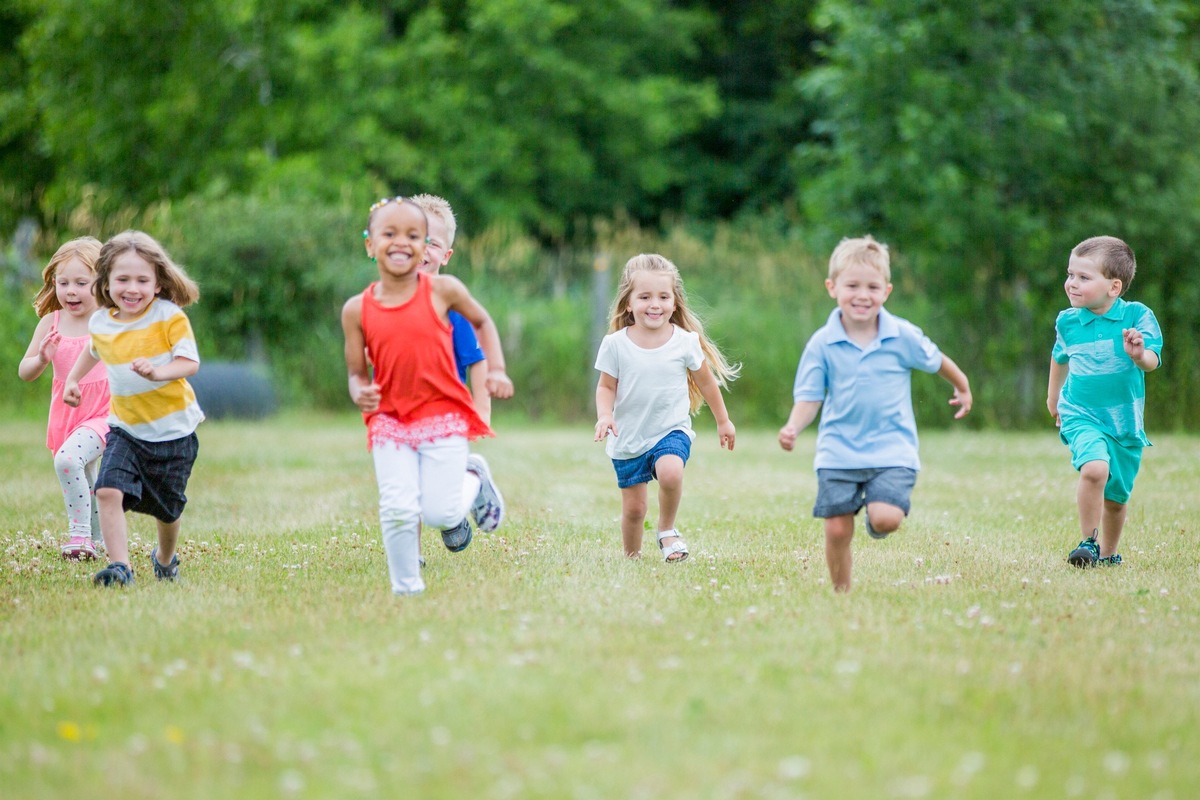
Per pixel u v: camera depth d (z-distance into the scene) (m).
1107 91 48.50
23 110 72.19
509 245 56.25
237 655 11.95
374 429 15.00
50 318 18.61
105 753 9.50
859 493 14.90
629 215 77.62
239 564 17.39
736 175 79.00
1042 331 48.50
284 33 65.81
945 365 15.12
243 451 34.03
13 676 11.55
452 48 66.06
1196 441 40.81
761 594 15.03
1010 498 25.12
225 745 9.55
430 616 13.61
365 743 9.62
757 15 79.81
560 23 66.69
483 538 19.45
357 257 51.31
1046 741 9.75
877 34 48.00
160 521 16.38
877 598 14.82
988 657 12.09
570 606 14.19
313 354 49.78
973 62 49.00
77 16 65.56
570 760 9.19
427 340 14.82
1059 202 50.06
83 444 18.12
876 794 8.62
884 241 49.91
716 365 18.75
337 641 12.58
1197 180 48.97
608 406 17.89
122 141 69.06
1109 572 16.98
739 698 10.63
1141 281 48.38
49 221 65.69
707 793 8.66
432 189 66.50
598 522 21.47
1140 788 8.83
